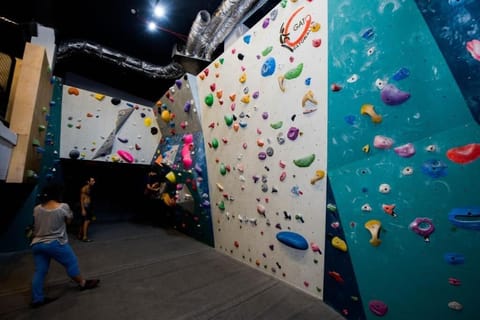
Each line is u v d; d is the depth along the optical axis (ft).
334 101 5.88
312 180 6.70
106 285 7.88
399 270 4.98
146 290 7.69
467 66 3.69
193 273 9.16
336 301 6.66
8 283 7.75
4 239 10.73
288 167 7.45
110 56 15.24
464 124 3.83
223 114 9.99
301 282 7.74
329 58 5.87
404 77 4.49
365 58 5.11
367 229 5.43
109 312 6.41
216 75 10.03
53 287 7.56
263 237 9.02
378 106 4.99
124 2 12.62
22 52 11.73
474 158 3.76
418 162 4.47
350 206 5.79
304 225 7.22
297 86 6.77
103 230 15.85
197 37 12.52
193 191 12.53
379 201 5.18
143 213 21.59
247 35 8.28
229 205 10.70
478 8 3.49
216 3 12.44
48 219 6.73
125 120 15.92
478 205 3.77
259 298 7.32
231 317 6.37
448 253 4.21
